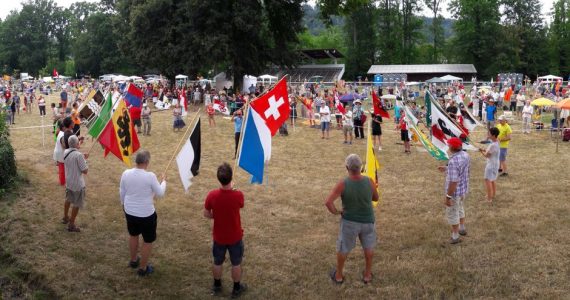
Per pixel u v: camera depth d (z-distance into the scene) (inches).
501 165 553.3
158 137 851.4
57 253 321.1
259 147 331.3
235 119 680.4
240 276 274.8
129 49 1887.3
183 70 1619.1
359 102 839.7
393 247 342.6
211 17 1456.7
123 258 320.5
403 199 462.0
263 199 461.1
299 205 442.9
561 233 358.9
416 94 1662.2
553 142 773.3
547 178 528.7
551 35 3213.6
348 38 3331.7
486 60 2965.1
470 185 505.0
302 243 352.2
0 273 287.6
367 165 347.9
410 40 3341.5
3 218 370.0
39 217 383.6
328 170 593.0
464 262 314.8
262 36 1663.4
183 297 274.5
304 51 2329.0
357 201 271.3
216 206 262.4
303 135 881.5
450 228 377.4
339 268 287.7
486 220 390.9
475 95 1256.8
